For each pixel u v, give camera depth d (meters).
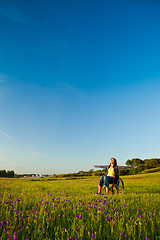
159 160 84.06
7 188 11.16
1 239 2.57
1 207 4.45
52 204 5.14
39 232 2.87
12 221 3.38
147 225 3.40
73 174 64.44
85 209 4.54
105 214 3.90
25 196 7.25
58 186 14.77
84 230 3.02
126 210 4.60
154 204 5.50
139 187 13.88
